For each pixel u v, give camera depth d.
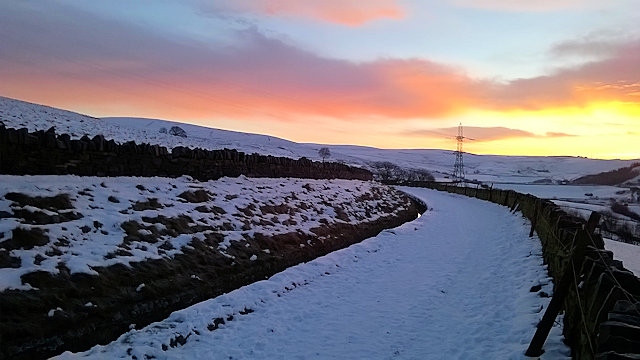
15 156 8.89
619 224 34.59
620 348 3.88
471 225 20.69
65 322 6.41
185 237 9.98
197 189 12.80
